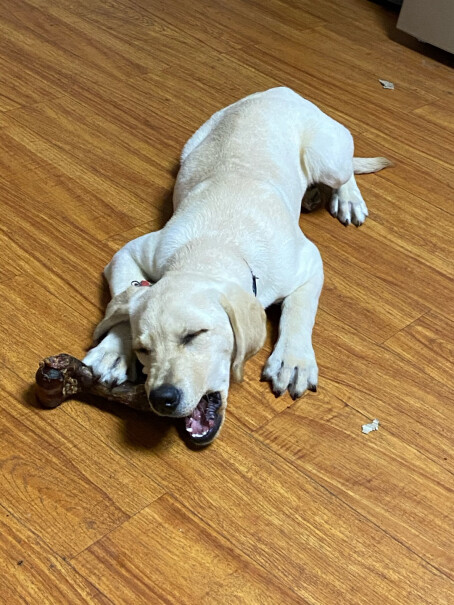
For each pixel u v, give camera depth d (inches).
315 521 31.1
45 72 59.3
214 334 30.9
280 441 34.0
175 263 34.6
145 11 72.1
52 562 28.2
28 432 32.6
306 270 39.8
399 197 52.4
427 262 46.8
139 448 32.7
